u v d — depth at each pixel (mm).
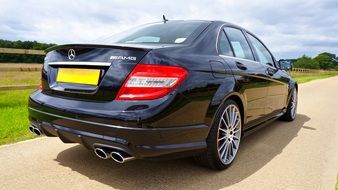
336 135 5227
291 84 5863
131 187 2939
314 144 4625
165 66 2664
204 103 2941
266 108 4574
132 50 2693
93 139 2688
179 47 2975
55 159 3586
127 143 2551
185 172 3326
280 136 5043
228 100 3383
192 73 2842
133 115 2527
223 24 3812
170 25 3715
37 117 3133
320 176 3381
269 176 3338
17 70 8438
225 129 3428
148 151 2586
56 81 3111
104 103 2686
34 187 2900
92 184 2980
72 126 2809
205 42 3301
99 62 2777
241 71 3625
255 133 5195
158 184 3021
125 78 2643
